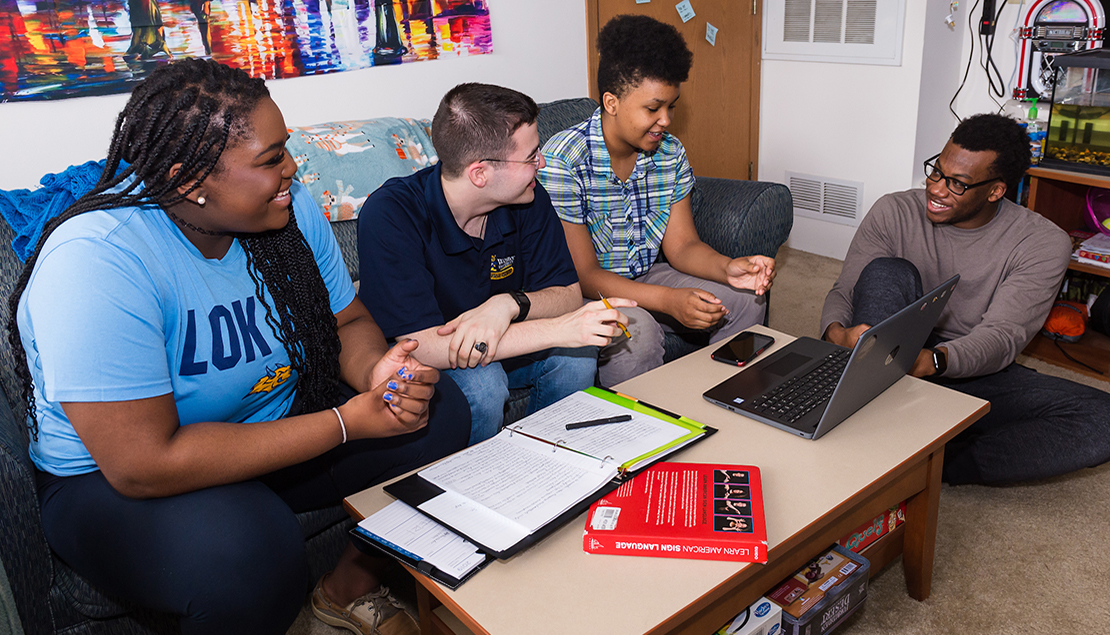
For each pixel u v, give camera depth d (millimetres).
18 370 1119
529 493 1114
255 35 2076
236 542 1043
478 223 1575
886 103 2988
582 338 1416
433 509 1095
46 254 992
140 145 988
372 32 2281
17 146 1813
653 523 1042
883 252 1933
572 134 1921
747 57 3314
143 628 1294
